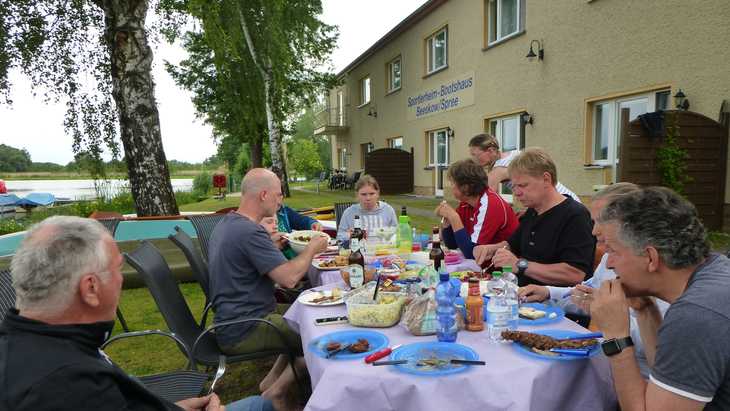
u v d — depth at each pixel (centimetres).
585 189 827
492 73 1065
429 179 1438
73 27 835
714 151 609
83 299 119
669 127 594
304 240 359
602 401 158
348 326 197
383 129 1770
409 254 318
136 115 659
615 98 761
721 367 114
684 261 128
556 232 258
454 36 1215
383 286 220
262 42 1315
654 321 165
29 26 815
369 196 450
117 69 656
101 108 890
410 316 186
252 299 259
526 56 936
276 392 264
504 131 1070
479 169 336
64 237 119
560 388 150
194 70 1867
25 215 1510
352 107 2130
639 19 695
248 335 254
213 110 1969
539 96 920
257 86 1402
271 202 280
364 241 358
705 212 616
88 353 120
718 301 117
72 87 866
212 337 277
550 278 248
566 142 859
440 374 144
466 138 1196
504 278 225
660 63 668
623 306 142
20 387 104
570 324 190
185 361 353
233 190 2884
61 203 1973
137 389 123
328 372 151
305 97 2092
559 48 859
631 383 137
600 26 766
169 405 136
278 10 1291
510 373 145
